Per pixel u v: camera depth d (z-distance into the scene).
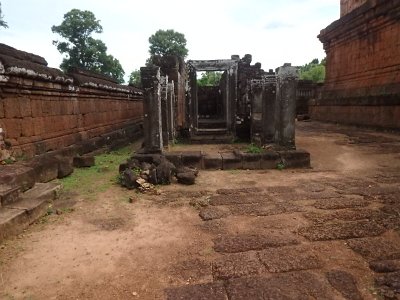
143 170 6.51
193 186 6.04
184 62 14.16
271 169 7.48
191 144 10.77
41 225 4.21
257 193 5.49
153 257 3.30
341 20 17.11
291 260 3.15
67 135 8.93
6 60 5.98
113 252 3.42
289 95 7.76
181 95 13.50
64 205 5.00
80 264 3.18
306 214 4.39
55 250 3.49
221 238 3.71
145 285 2.81
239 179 6.54
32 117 7.23
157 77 7.56
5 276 2.98
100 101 11.72
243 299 2.57
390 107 13.35
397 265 2.98
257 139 9.92
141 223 4.23
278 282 2.79
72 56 30.31
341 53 18.14
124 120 15.12
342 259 3.15
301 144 10.35
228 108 11.46
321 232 3.76
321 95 20.34
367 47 15.55
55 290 2.76
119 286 2.80
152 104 7.61
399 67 13.26
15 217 3.93
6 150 6.18
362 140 11.04
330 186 5.87
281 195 5.33
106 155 10.00
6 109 6.32
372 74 15.17
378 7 14.05
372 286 2.70
